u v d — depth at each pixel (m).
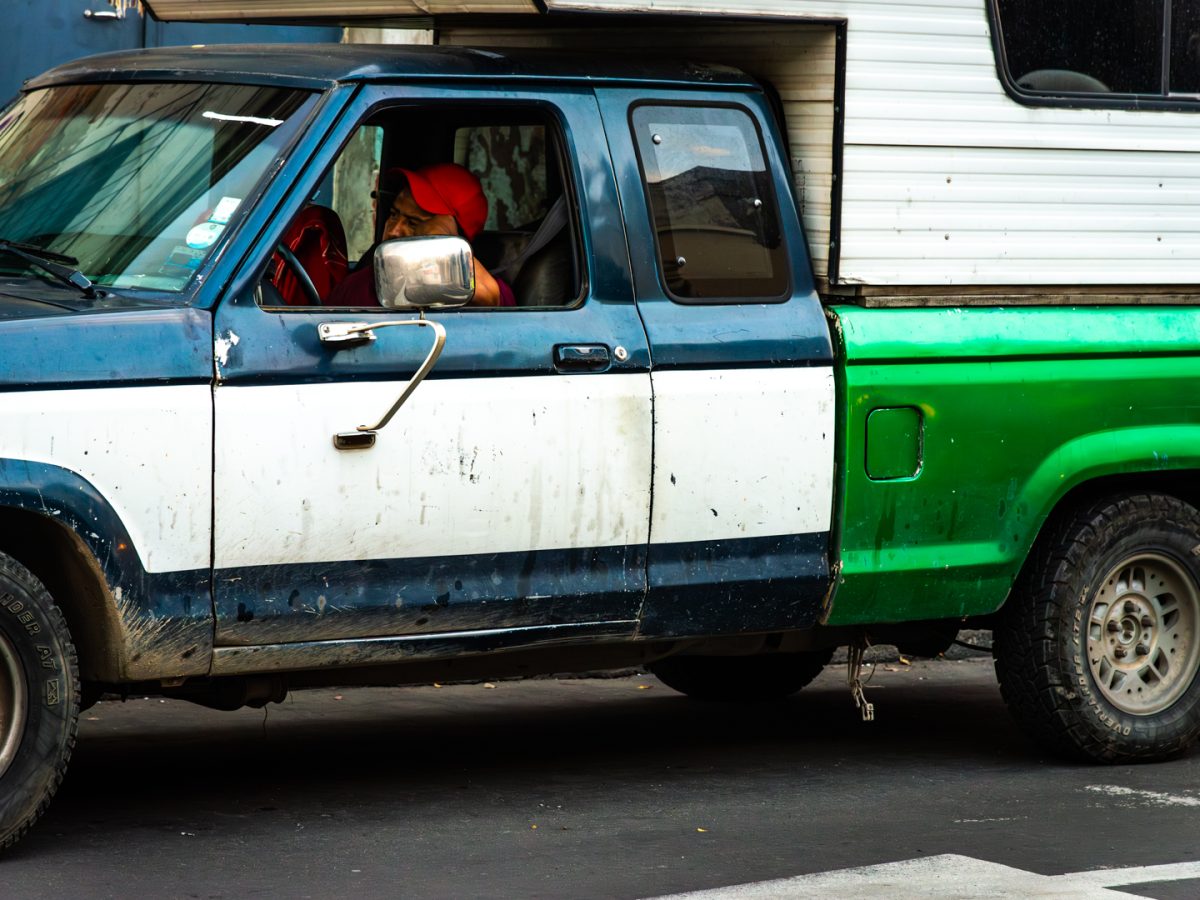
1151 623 11.31
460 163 10.61
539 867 8.73
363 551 8.85
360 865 8.71
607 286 9.50
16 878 8.32
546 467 9.25
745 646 10.55
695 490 9.67
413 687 13.62
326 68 9.12
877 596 10.24
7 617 8.20
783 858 8.95
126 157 9.23
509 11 9.62
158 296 8.58
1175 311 11.12
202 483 8.45
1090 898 8.28
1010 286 10.65
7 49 14.89
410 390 8.74
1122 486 11.24
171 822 9.46
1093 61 10.91
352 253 10.66
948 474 10.35
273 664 8.79
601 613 9.52
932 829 9.59
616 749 11.66
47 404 8.08
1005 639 11.06
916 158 10.33
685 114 9.90
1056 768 11.17
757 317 9.88
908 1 10.24
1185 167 11.16
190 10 11.23
